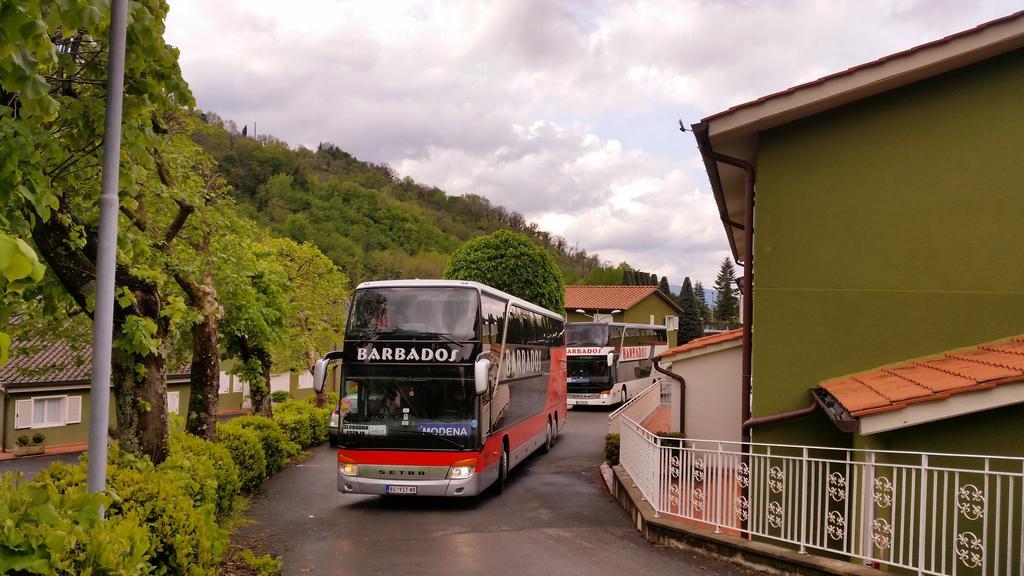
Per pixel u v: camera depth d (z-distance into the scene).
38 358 33.22
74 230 7.37
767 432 9.98
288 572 9.18
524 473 18.00
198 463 10.03
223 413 43.41
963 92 9.70
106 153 5.80
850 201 10.02
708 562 9.17
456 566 9.37
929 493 7.87
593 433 26.73
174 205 11.81
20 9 4.49
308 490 15.60
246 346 20.33
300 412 24.44
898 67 9.47
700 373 16.86
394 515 12.90
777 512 8.75
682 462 10.28
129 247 8.02
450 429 13.28
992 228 9.53
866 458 7.93
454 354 13.47
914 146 9.84
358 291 13.91
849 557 9.08
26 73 4.88
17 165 5.50
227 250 15.02
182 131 12.08
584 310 54.53
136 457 8.50
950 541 7.77
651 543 10.31
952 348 9.57
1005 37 9.09
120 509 6.85
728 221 15.54
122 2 5.81
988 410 7.64
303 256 29.52
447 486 13.12
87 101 6.47
